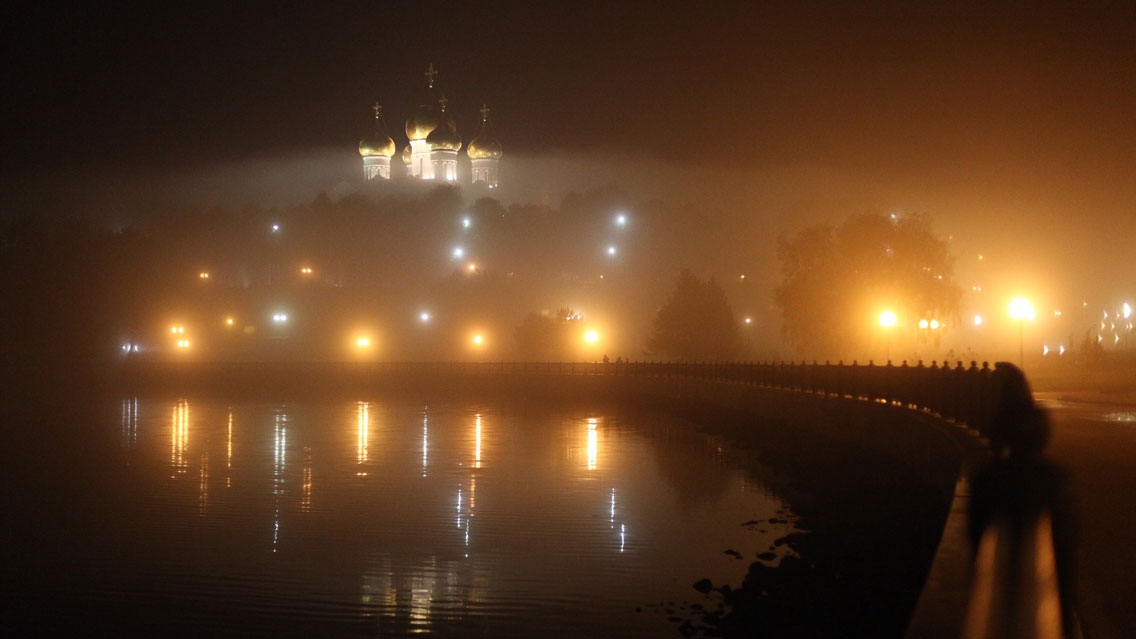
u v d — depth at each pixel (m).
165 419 60.62
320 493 32.25
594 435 48.88
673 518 27.44
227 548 24.52
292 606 19.66
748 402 49.19
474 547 24.28
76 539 25.55
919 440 24.50
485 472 36.41
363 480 34.88
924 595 8.28
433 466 38.12
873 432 30.23
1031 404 14.61
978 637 7.20
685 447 43.22
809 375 45.38
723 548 23.73
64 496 32.09
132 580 21.66
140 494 32.44
